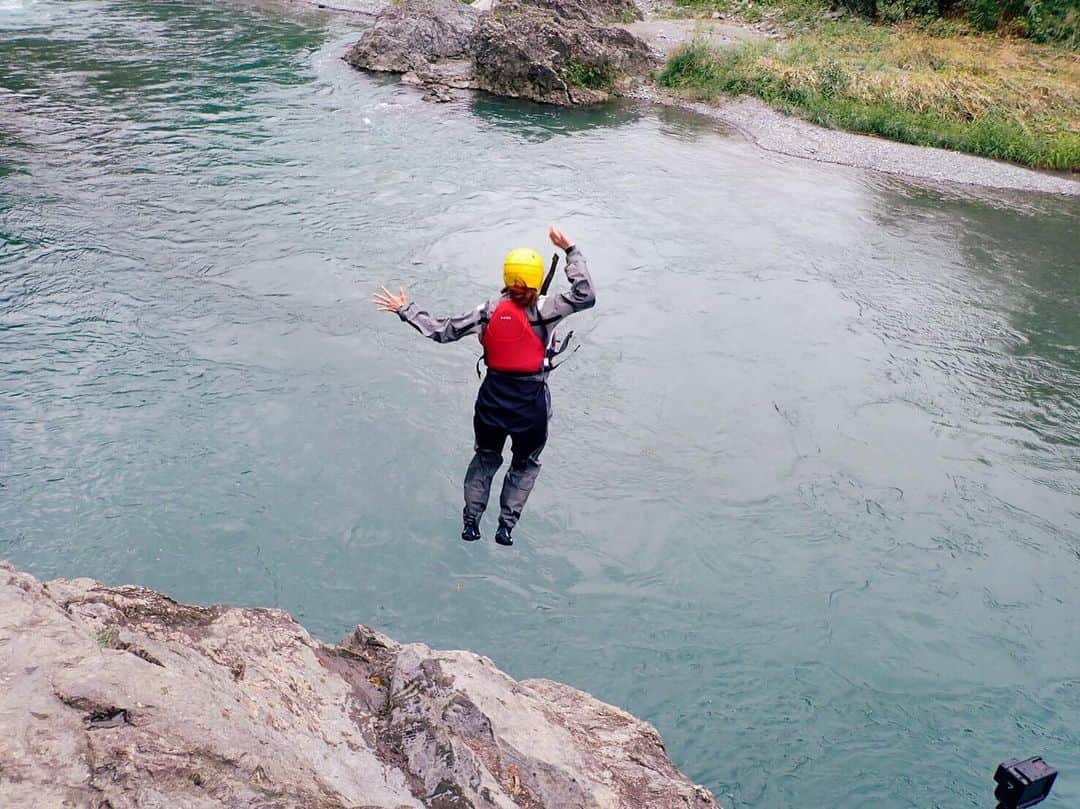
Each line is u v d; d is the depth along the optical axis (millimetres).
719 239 15500
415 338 11828
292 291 12633
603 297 13266
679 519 9391
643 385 11422
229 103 20656
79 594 4082
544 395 5199
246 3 32188
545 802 3863
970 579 8891
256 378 10773
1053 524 9664
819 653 7980
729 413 11047
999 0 29062
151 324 11602
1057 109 22984
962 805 6668
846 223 16781
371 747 3900
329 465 9578
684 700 7438
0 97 19547
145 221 14297
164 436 9688
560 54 23547
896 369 12219
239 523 8727
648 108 23484
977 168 20312
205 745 3041
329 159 17656
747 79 24328
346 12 32281
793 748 7074
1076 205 18656
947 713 7484
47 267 12680
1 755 2719
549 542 8977
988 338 13172
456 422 10406
